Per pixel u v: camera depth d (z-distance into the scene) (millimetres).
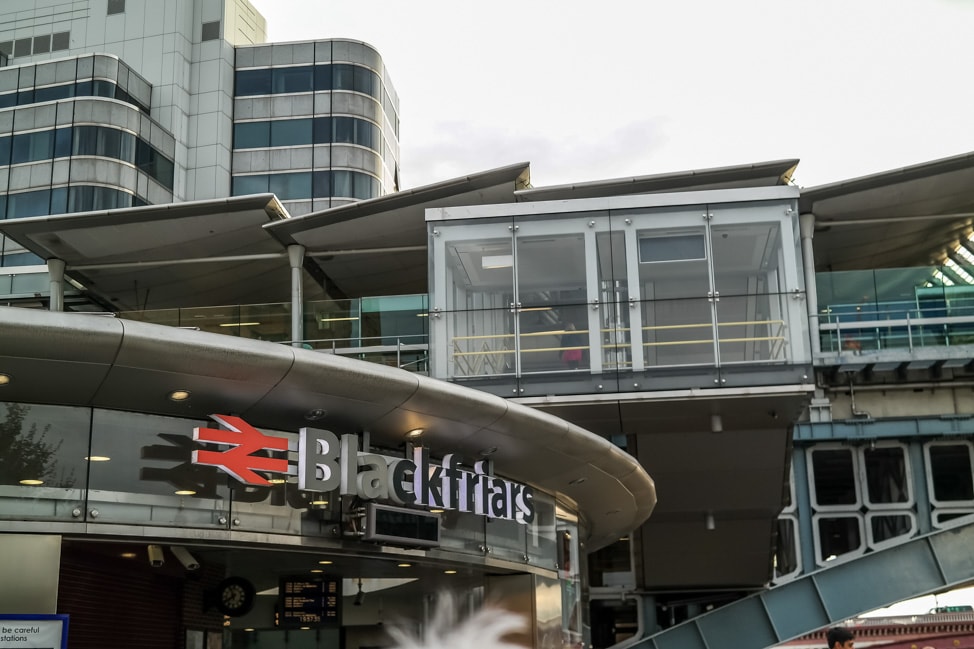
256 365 12984
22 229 28656
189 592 16891
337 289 33688
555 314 25609
